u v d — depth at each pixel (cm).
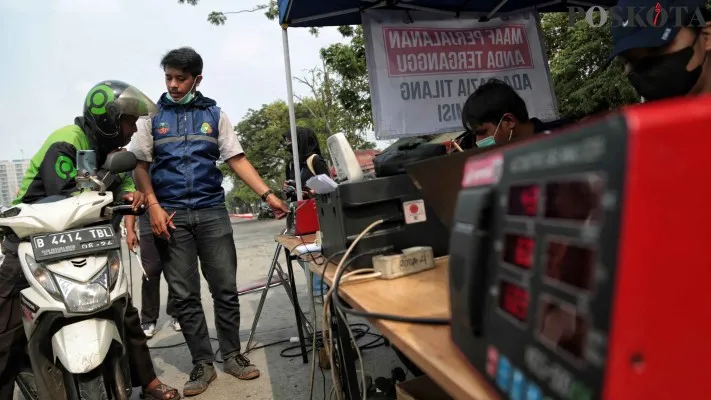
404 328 97
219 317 316
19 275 227
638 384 42
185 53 295
